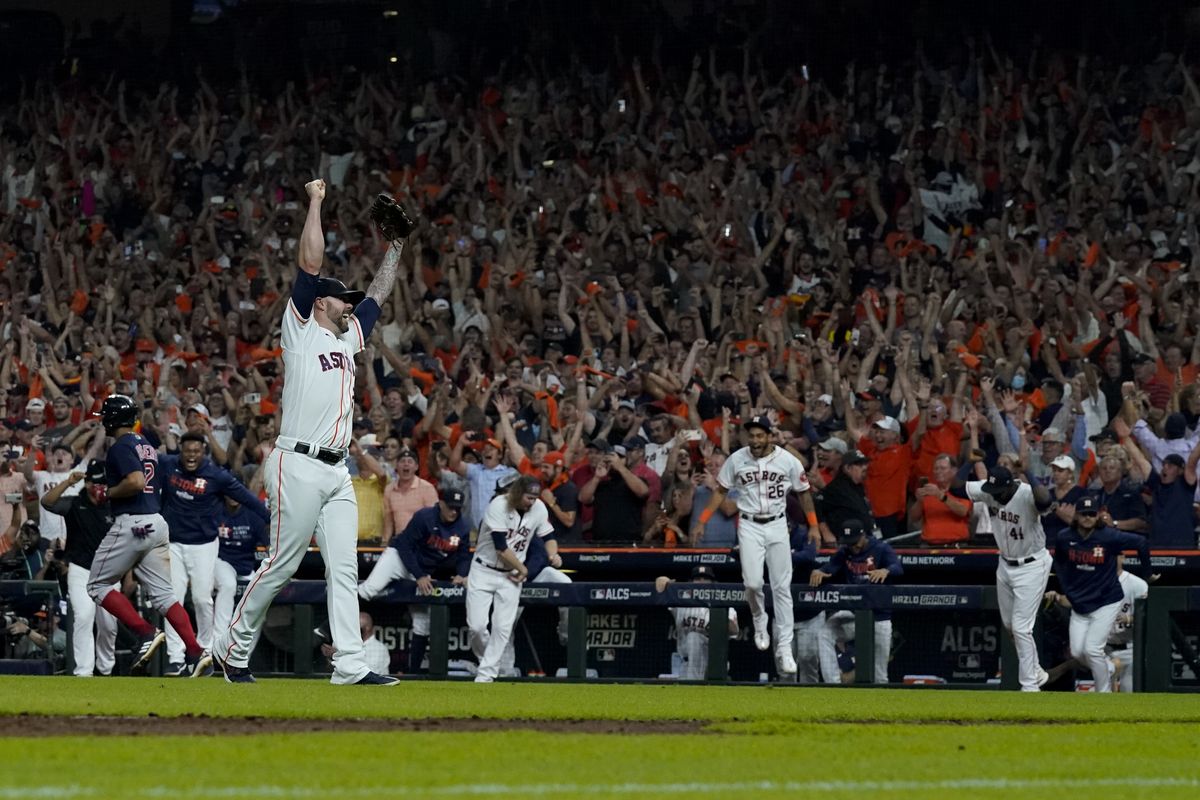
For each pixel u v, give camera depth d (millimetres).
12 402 65875
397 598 48000
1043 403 55812
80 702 26375
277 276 76250
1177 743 23031
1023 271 67312
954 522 49125
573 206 78375
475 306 68188
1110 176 76062
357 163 87688
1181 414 50812
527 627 48406
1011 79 83188
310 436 29188
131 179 87062
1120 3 84062
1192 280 63750
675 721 25562
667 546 48406
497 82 92312
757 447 43812
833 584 45594
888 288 61906
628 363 62375
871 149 80875
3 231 85750
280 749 18922
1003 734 24109
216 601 47219
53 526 53844
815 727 24641
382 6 95750
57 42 98375
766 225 75062
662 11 91000
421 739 20594
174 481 44719
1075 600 42875
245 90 96062
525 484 44000
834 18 87812
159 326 71000
